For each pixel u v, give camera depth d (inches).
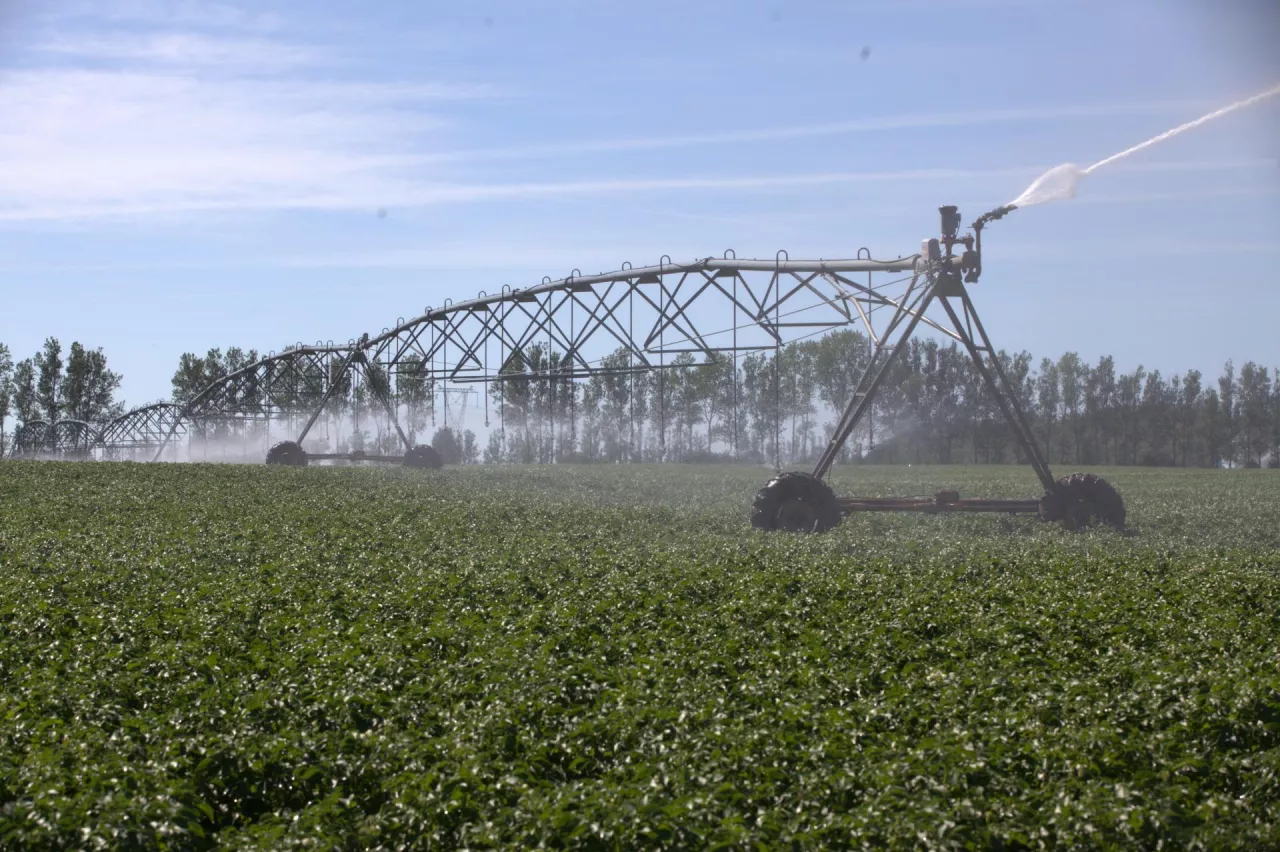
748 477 2363.4
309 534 1198.3
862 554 1006.4
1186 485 2443.4
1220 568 888.9
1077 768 403.9
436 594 777.6
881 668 547.2
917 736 447.2
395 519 1354.6
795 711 454.6
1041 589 780.0
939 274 1160.2
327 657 553.0
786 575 847.1
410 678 533.3
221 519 1368.1
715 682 510.9
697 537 1171.9
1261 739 444.5
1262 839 351.6
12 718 458.6
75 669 545.0
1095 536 1151.0
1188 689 485.1
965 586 801.6
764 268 1334.9
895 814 349.1
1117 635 625.3
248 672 554.6
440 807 364.8
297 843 339.6
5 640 627.2
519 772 399.2
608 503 1660.9
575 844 339.3
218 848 349.7
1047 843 351.3
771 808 370.0
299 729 453.7
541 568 923.4
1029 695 485.4
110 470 2030.0
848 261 1272.1
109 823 345.1
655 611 708.0
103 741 423.5
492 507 1526.8
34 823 348.2
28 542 1119.6
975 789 375.6
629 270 1514.5
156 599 768.3
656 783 371.2
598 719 441.1
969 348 1200.2
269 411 2827.3
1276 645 594.6
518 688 490.9
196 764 413.7
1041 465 1244.5
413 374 2084.2
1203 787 405.4
